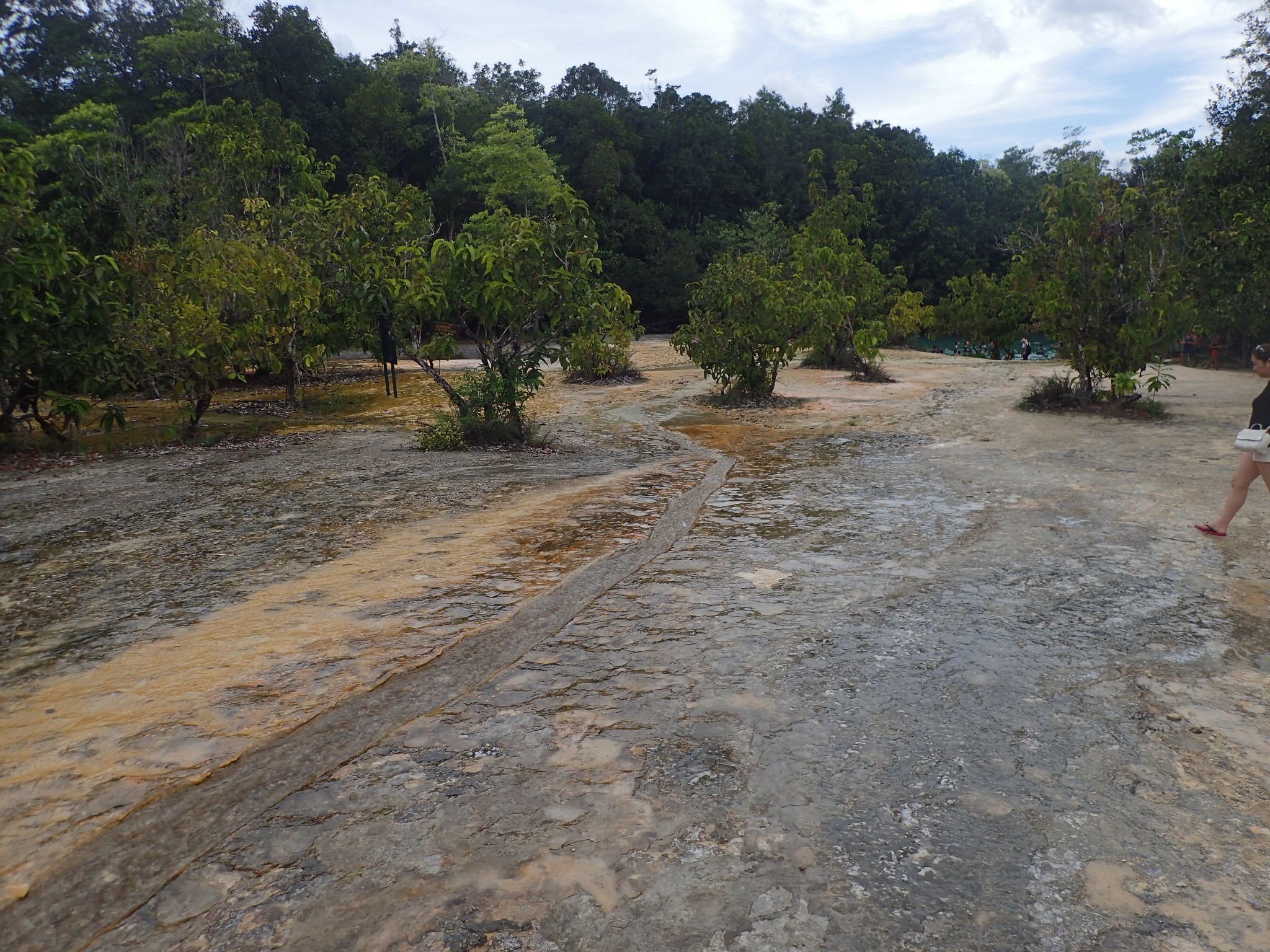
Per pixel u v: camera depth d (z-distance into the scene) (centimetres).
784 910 223
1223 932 214
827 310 1986
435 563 534
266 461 973
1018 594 477
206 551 575
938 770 292
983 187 6281
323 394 1777
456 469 896
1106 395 1385
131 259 1306
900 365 2386
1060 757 301
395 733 319
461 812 268
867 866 241
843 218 2956
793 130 6844
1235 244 2012
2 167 1032
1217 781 285
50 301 1065
